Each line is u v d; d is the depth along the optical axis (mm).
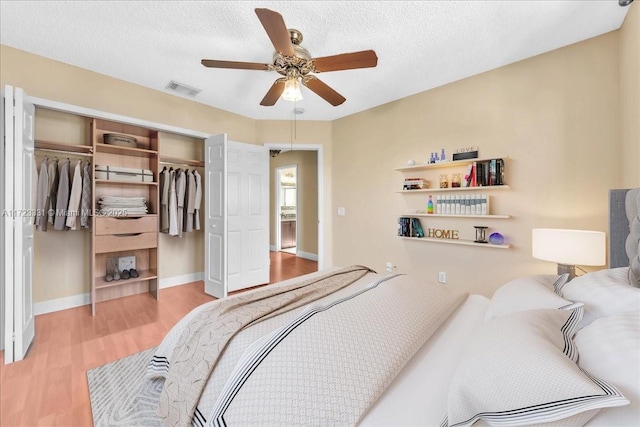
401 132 3447
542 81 2443
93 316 2709
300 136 4258
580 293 1131
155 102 3211
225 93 3311
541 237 2061
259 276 3941
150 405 1465
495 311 1259
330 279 1860
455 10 1885
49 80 2559
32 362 1912
